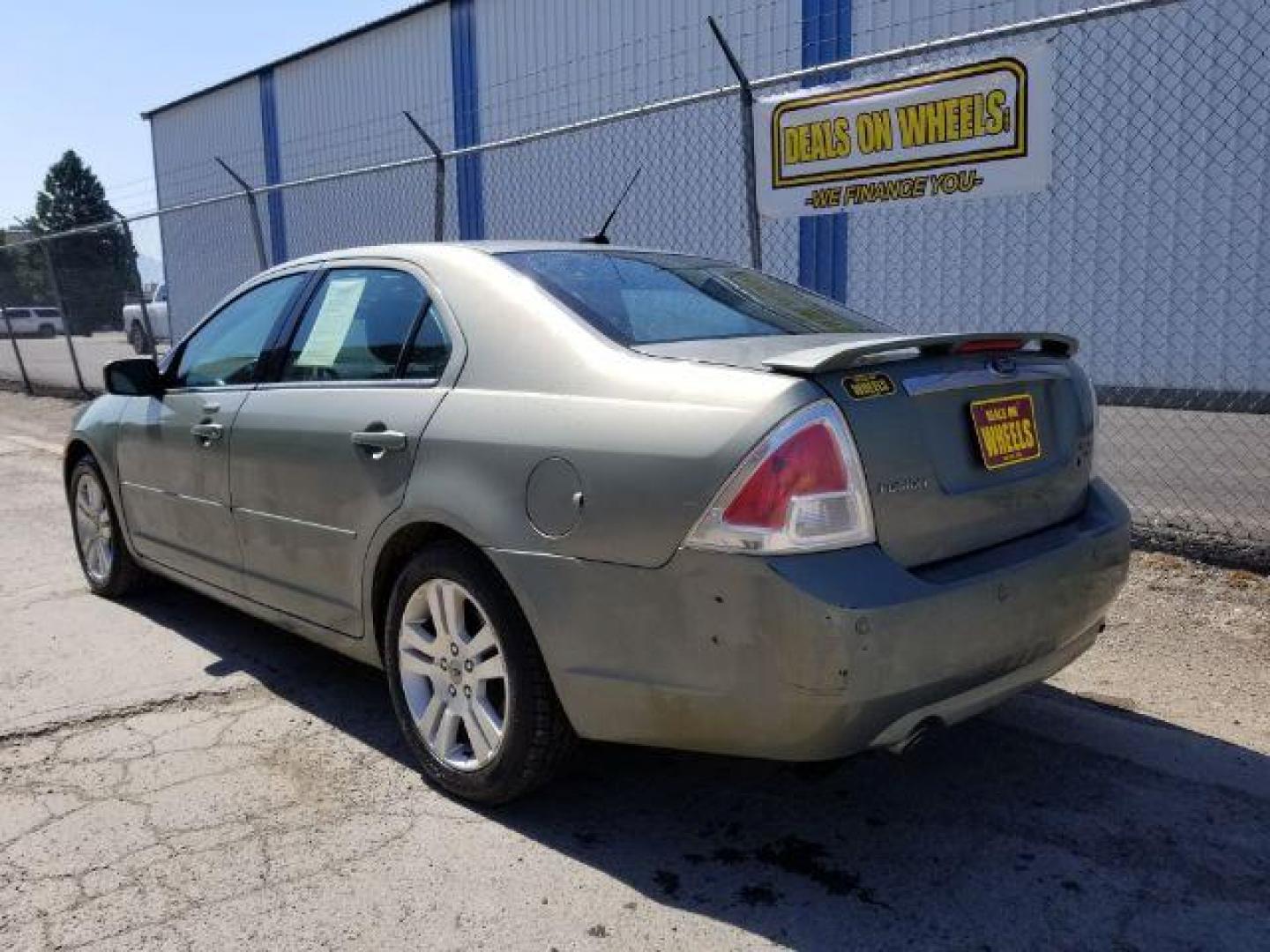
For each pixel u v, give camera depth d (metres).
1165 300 10.52
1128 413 10.36
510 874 2.85
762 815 3.16
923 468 2.70
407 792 3.31
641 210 14.13
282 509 3.77
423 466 3.17
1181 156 10.26
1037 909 2.67
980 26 11.12
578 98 15.47
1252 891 2.73
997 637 2.74
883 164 6.08
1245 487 6.97
